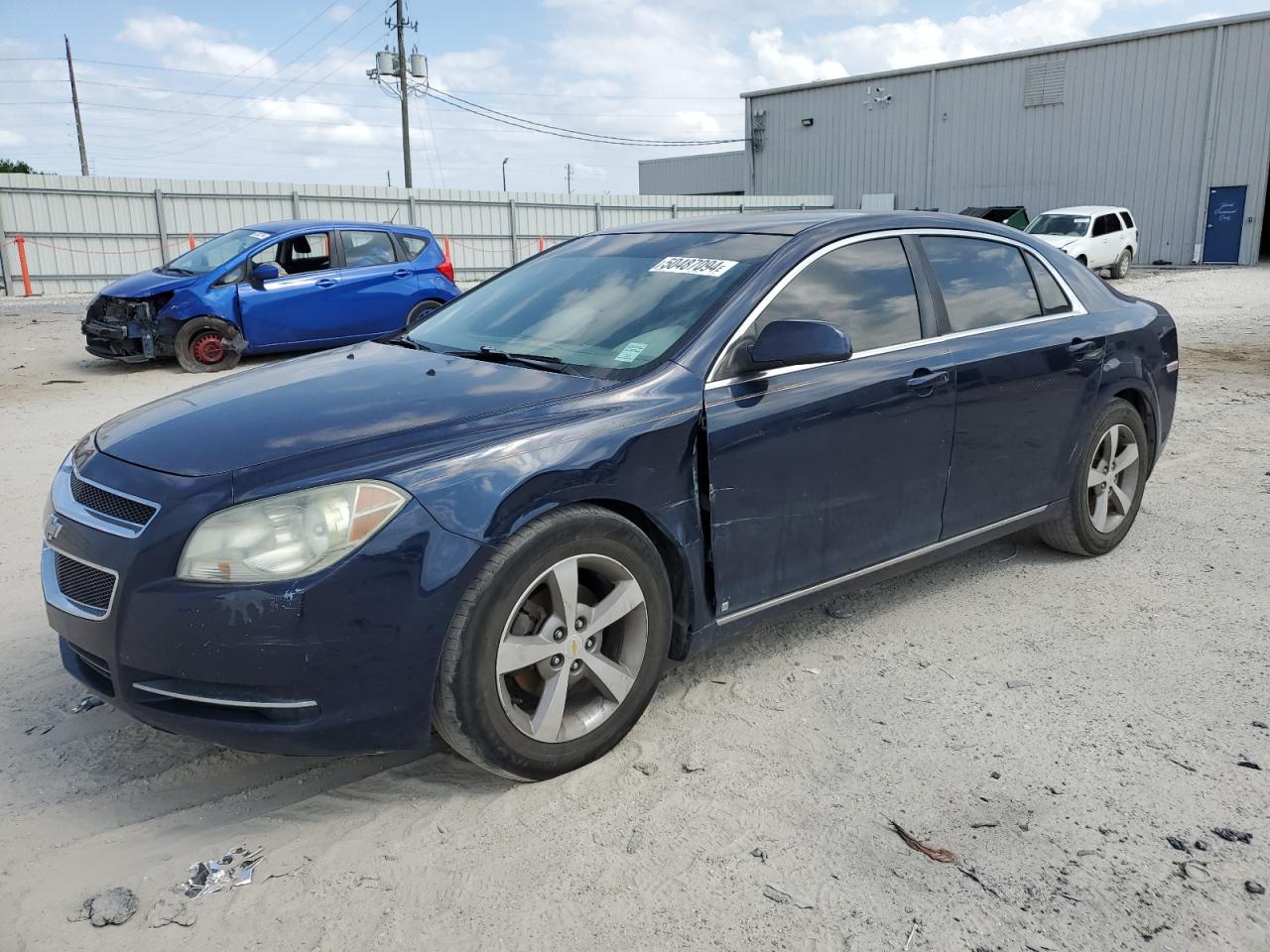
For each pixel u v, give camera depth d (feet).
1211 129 100.89
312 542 7.88
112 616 8.14
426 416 9.11
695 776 9.29
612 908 7.50
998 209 88.74
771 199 116.16
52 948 7.09
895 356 11.59
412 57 124.36
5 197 71.56
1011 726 10.19
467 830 8.50
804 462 10.61
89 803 9.11
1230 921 7.33
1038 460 13.55
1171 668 11.46
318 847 8.32
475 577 8.34
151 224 77.15
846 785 9.12
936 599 13.70
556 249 14.25
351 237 38.93
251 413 9.57
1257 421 24.86
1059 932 7.23
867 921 7.34
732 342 10.35
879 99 124.06
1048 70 110.22
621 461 9.19
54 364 39.14
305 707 7.97
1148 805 8.77
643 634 9.58
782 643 12.34
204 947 7.11
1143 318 15.43
